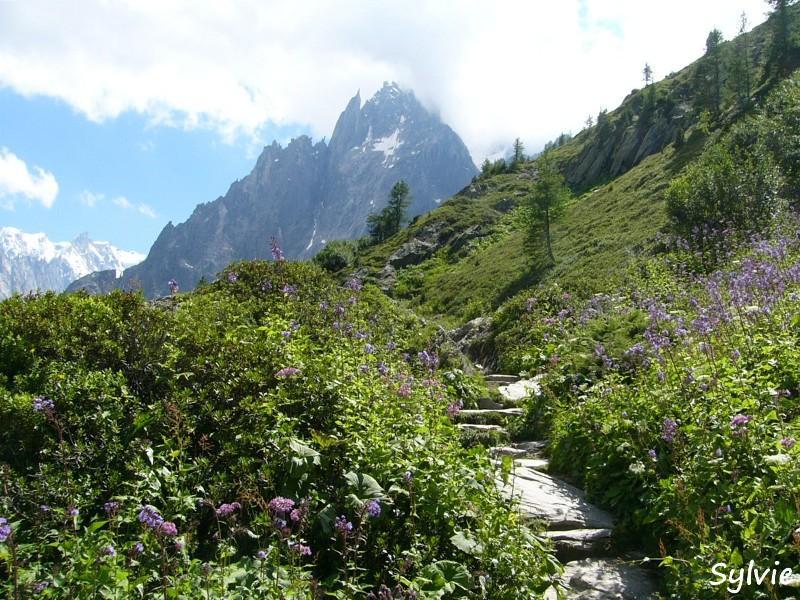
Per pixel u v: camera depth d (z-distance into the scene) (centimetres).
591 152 8819
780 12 6600
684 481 626
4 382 650
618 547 680
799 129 2780
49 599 395
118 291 916
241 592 429
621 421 811
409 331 1502
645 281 2100
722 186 2495
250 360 754
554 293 2336
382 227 10025
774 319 918
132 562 427
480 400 1246
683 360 907
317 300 1321
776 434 607
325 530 523
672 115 7562
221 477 559
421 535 545
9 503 489
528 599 517
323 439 608
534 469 905
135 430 601
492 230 7056
